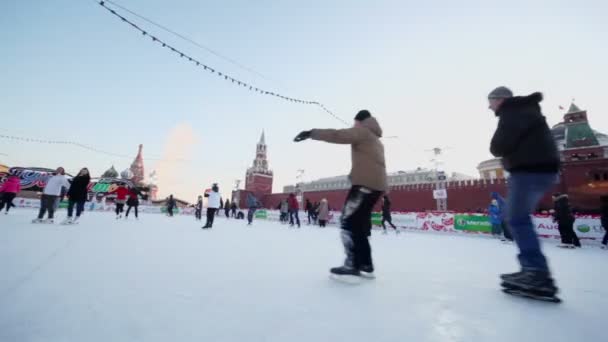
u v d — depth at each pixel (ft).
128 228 18.30
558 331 3.65
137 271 6.38
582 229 27.20
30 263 6.49
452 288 5.92
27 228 13.96
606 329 3.73
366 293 5.33
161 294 4.79
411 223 41.70
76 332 3.21
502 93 6.04
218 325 3.59
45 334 3.11
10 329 3.18
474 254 12.97
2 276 5.30
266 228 29.50
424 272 7.73
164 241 12.44
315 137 6.82
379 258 10.46
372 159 6.70
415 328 3.70
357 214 6.58
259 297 4.86
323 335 3.41
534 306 4.73
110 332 3.25
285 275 6.71
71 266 6.46
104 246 9.82
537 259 5.29
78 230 14.66
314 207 53.78
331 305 4.56
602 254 16.06
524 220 5.52
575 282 7.11
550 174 5.35
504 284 5.65
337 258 9.78
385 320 3.96
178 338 3.18
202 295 4.85
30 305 3.94
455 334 3.52
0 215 22.90
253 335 3.34
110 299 4.39
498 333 3.57
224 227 26.81
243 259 8.77
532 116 5.58
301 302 4.67
